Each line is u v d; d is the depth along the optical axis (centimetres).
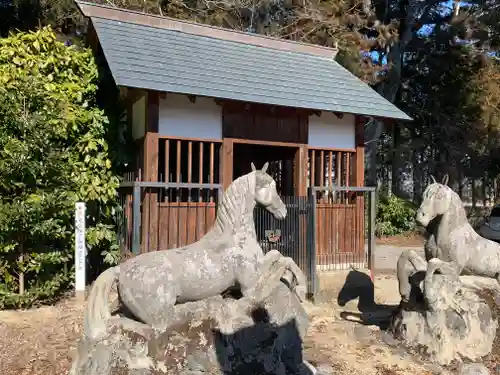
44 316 661
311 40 1650
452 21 2139
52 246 748
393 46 2047
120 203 857
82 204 702
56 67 809
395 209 2030
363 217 905
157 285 399
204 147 973
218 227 457
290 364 447
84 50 870
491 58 2122
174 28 935
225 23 1695
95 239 807
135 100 832
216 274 427
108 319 408
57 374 476
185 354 404
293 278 491
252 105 806
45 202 682
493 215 1853
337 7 1644
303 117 866
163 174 966
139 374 385
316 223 841
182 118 773
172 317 407
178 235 757
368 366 522
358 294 842
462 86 2266
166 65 784
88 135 807
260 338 435
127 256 779
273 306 448
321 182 891
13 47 778
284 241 838
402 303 607
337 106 855
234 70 859
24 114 692
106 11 880
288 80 900
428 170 2661
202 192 844
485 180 2791
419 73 2441
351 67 1653
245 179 466
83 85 831
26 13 1498
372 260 867
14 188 680
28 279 733
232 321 429
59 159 729
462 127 2395
